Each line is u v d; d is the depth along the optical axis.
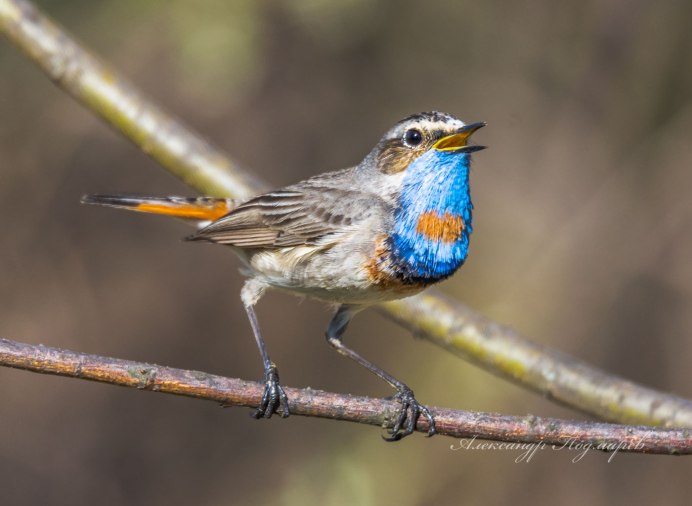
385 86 14.73
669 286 14.07
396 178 8.34
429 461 12.98
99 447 15.41
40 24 9.50
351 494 12.32
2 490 14.87
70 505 14.98
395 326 14.81
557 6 14.63
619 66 14.45
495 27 14.62
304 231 8.30
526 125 14.90
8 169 14.80
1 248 15.31
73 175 15.27
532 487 13.31
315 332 15.69
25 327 15.42
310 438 14.85
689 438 6.64
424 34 14.32
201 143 9.62
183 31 12.38
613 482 13.48
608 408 8.39
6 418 15.40
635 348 13.91
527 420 6.93
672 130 14.27
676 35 14.13
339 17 13.14
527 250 14.66
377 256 8.20
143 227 16.06
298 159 15.12
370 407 7.12
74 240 15.65
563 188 14.82
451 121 8.34
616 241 14.38
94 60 9.56
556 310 14.14
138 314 15.80
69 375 6.46
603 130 14.70
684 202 14.20
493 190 15.01
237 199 9.16
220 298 16.08
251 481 14.84
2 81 13.97
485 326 8.88
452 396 13.06
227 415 15.52
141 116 9.52
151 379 6.61
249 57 12.40
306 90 14.90
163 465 15.28
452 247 8.24
